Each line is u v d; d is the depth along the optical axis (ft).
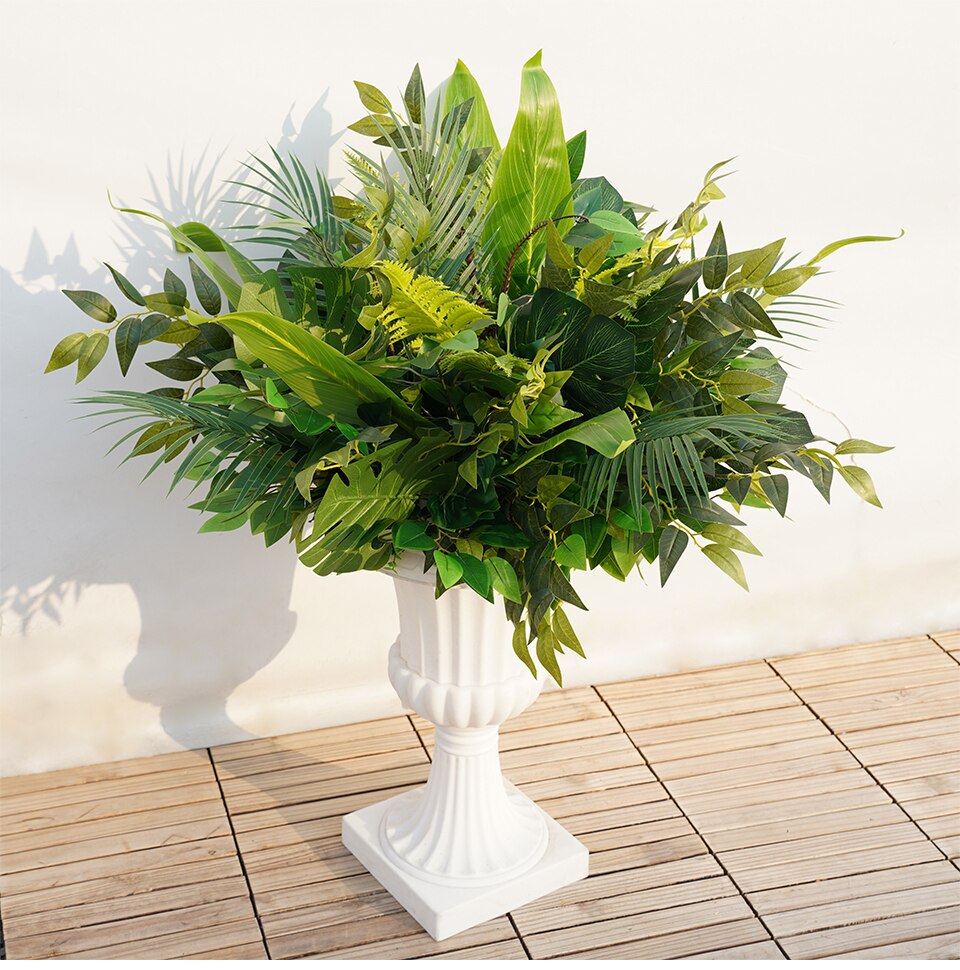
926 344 6.63
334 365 3.61
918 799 5.63
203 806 5.48
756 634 6.86
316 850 5.21
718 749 5.99
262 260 5.22
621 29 5.61
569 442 3.97
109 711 5.76
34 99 4.93
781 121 6.00
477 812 4.90
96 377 5.31
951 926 4.80
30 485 5.35
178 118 5.11
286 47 5.16
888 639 7.14
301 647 5.97
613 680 6.63
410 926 4.76
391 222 4.22
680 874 5.09
